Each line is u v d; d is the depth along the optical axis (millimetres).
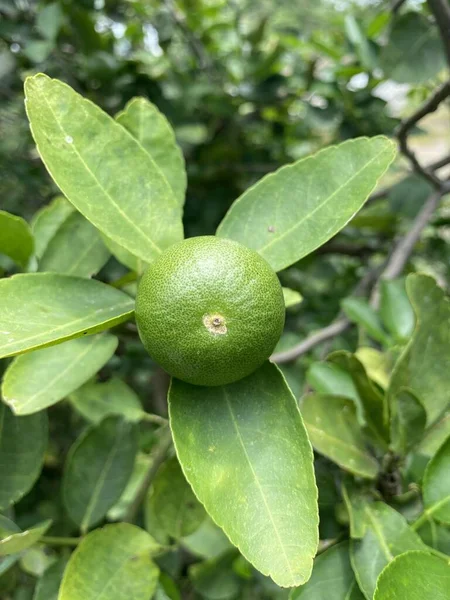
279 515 112
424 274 152
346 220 132
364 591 124
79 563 151
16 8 317
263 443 119
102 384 221
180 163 166
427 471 138
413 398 144
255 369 118
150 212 135
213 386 122
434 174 291
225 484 115
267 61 363
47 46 289
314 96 366
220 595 220
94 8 308
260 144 404
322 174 138
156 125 167
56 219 185
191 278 107
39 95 129
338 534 152
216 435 120
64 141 130
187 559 255
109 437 190
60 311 125
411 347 152
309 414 154
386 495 151
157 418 216
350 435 155
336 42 388
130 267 154
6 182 347
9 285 124
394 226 377
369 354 201
